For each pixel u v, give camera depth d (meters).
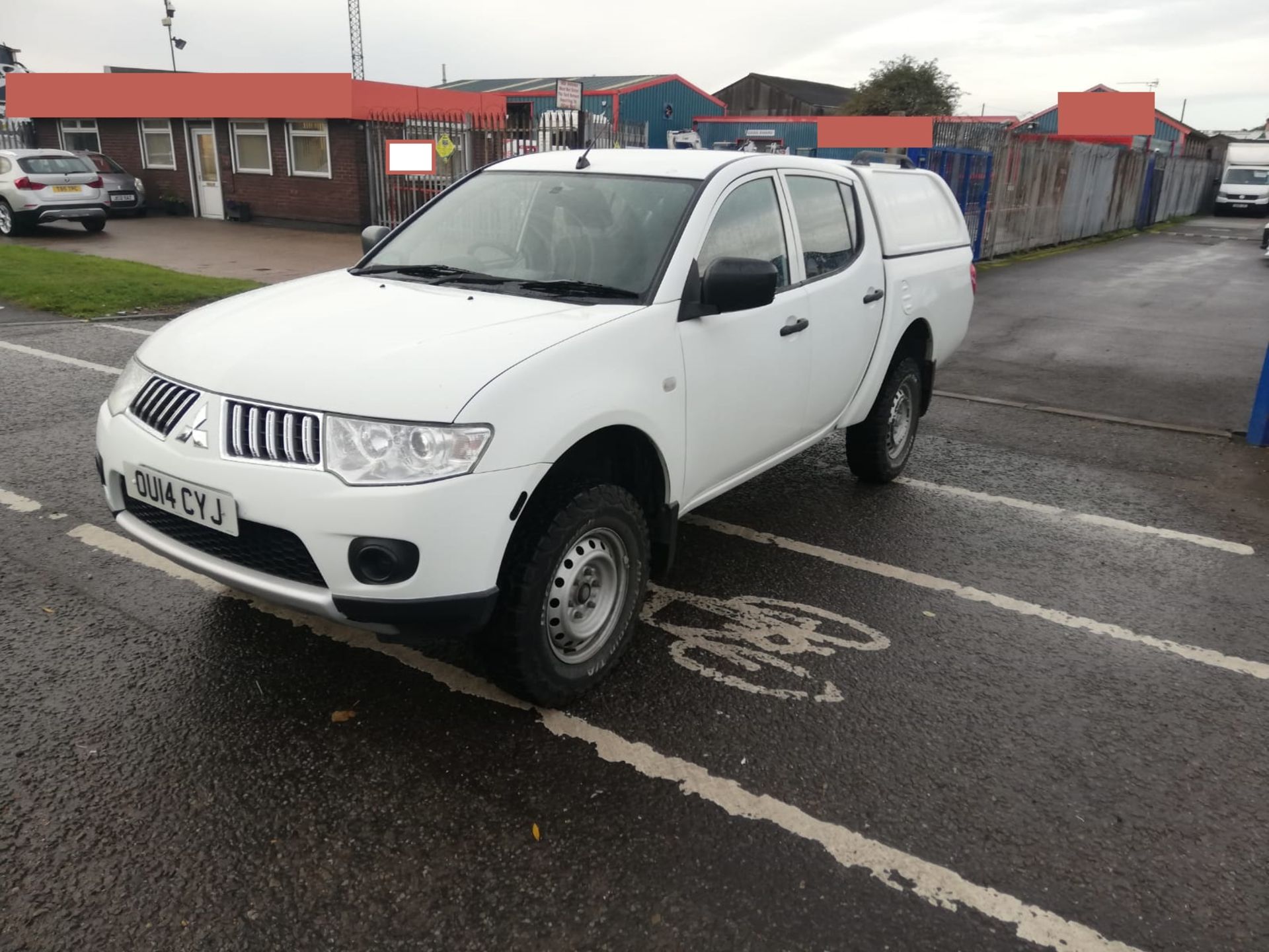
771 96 60.41
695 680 3.65
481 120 17.97
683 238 3.79
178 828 2.77
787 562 4.81
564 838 2.79
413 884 2.60
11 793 2.87
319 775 3.02
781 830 2.86
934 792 3.05
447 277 3.96
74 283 12.09
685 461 3.79
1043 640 4.10
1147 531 5.43
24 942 2.35
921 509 5.66
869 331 5.18
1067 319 12.87
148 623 3.92
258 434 2.95
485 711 3.40
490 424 2.87
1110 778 3.16
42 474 5.50
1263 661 3.99
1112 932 2.52
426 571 2.83
